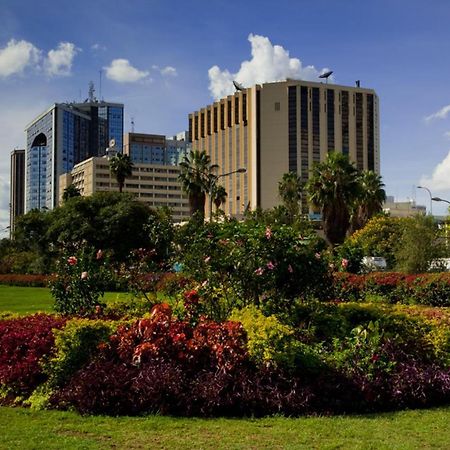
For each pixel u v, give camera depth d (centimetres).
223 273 874
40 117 19150
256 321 720
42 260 4738
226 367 671
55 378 714
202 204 5475
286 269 839
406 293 2061
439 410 673
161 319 724
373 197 5634
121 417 633
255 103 12181
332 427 593
